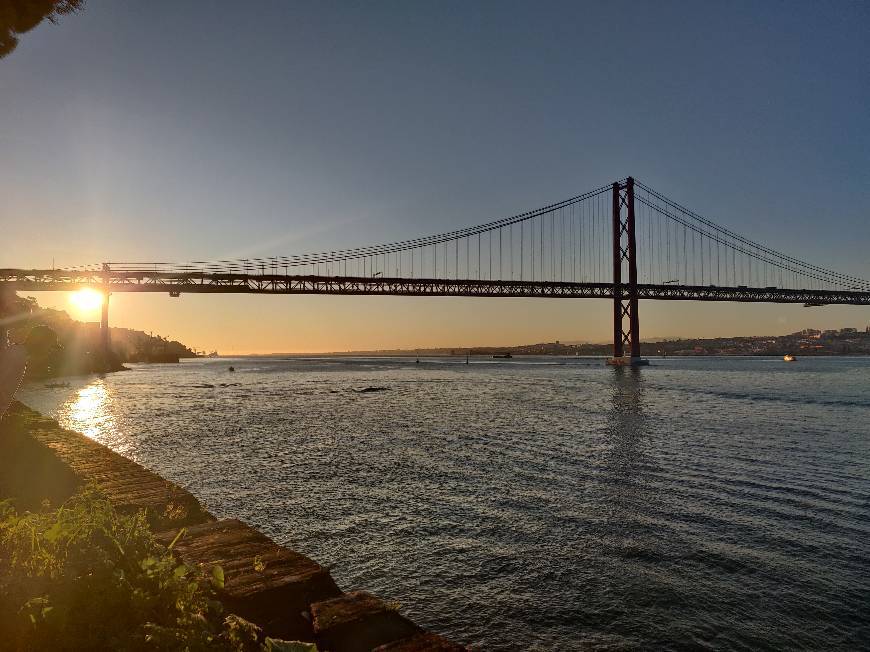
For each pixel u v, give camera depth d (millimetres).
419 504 13133
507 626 7504
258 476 16016
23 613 3203
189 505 8023
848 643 7141
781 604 8180
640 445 21766
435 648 3711
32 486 8680
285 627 4402
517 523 11750
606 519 12078
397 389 56781
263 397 47500
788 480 15711
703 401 41594
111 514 5125
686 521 11984
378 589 8578
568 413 33781
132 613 3504
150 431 26078
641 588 8656
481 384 65125
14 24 5613
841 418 30719
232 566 5090
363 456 19375
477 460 18594
